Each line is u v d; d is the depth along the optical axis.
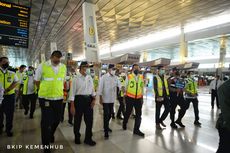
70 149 3.59
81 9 9.97
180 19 12.56
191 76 5.91
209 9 10.70
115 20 12.28
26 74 6.28
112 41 20.19
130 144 3.89
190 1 9.42
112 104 4.55
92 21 8.77
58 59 3.42
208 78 25.14
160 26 14.30
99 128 5.07
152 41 19.84
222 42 15.72
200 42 17.20
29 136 4.28
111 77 4.49
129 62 11.48
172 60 25.84
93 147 3.71
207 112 8.06
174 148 3.71
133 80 4.71
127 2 9.27
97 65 8.22
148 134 4.61
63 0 8.84
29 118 6.09
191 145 3.90
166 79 5.34
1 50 24.86
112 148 3.67
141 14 11.16
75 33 15.81
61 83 3.52
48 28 14.17
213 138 4.38
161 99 5.09
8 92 4.21
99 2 9.05
